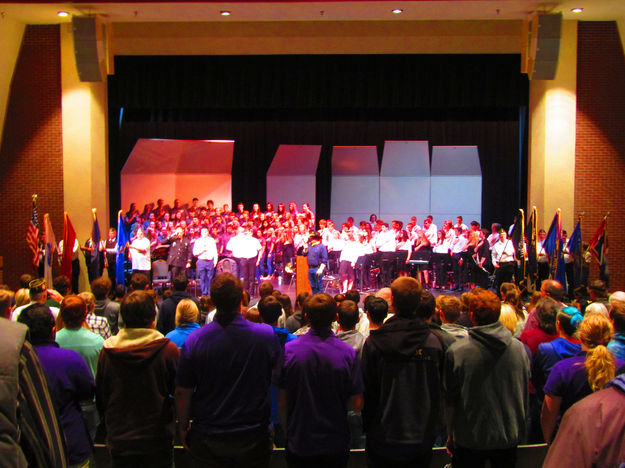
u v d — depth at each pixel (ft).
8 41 39.68
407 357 9.80
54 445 5.88
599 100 41.09
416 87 50.80
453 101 50.52
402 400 9.81
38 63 41.06
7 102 41.16
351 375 9.84
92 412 12.32
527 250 38.32
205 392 9.69
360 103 51.11
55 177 41.42
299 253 42.11
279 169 63.52
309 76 51.16
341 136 65.41
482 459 10.28
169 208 58.08
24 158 41.34
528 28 39.83
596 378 9.16
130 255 41.81
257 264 44.86
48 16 39.24
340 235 50.21
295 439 9.84
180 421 9.80
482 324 10.28
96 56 38.55
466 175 62.64
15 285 41.50
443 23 43.09
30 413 5.60
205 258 42.04
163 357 10.07
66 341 11.76
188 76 51.16
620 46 40.83
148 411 9.96
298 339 10.09
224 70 51.16
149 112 61.05
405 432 9.79
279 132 65.98
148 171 60.90
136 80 51.24
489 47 45.85
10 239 41.45
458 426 10.19
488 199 63.26
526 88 49.98
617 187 41.14
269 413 10.04
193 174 61.87
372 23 43.60
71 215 41.34
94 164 41.78
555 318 14.12
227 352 9.55
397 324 10.07
